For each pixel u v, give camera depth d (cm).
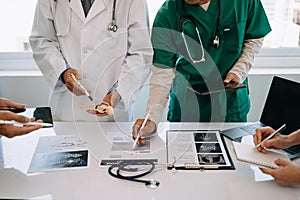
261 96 201
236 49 140
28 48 210
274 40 209
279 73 199
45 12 142
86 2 140
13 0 200
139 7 132
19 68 209
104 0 132
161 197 93
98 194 94
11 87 196
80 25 138
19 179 101
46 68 140
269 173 97
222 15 135
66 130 131
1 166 108
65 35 140
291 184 95
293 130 120
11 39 209
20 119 106
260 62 209
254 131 129
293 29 206
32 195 94
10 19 204
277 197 93
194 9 134
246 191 96
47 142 122
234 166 108
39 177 102
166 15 135
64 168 107
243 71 141
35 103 199
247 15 141
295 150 115
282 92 127
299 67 210
